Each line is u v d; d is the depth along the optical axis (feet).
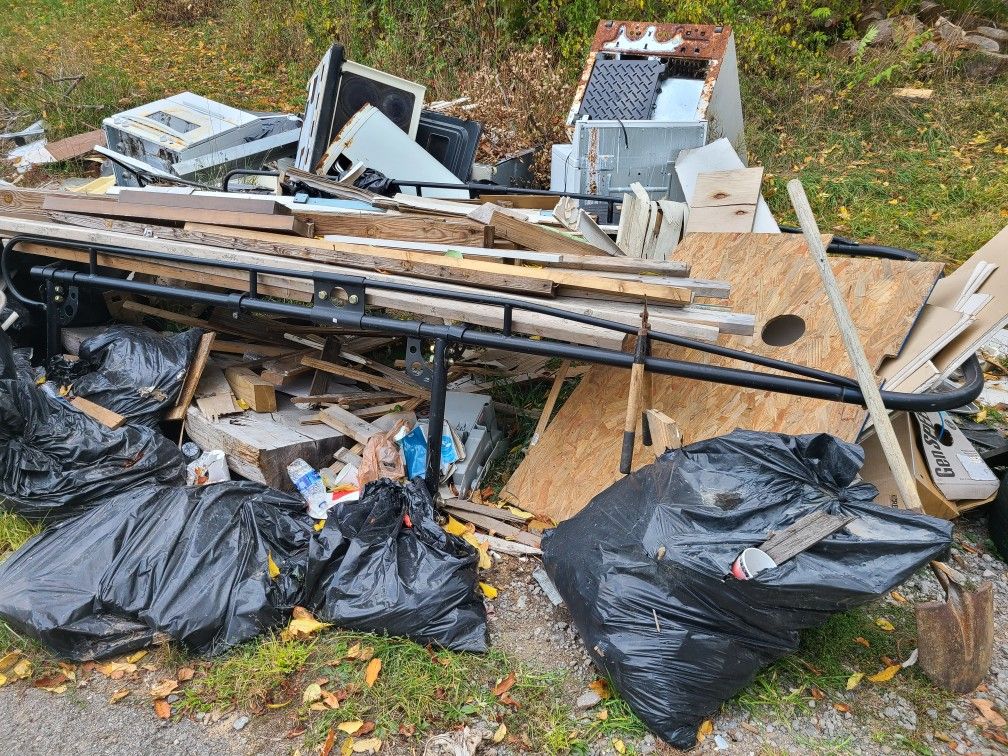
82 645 8.87
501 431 13.03
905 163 22.77
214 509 9.77
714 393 11.01
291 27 32.91
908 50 25.98
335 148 16.29
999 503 10.80
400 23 29.25
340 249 11.45
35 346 14.02
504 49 26.91
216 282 12.19
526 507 11.40
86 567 9.14
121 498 9.98
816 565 7.41
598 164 17.39
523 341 10.03
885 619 9.61
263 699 8.50
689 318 9.84
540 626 9.53
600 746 8.09
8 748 8.16
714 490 8.23
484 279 10.57
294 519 10.21
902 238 19.38
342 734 8.13
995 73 26.45
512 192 15.67
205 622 8.86
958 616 8.09
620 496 8.95
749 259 11.87
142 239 12.30
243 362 13.26
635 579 8.08
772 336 11.62
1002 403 13.93
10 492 10.52
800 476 8.26
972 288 10.60
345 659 8.80
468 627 9.02
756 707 8.38
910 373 9.96
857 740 8.13
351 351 13.85
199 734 8.24
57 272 12.54
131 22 40.24
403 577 9.05
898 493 10.50
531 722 8.30
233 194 12.70
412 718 8.21
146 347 12.14
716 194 13.82
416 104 17.57
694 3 24.93
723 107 19.63
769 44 26.07
